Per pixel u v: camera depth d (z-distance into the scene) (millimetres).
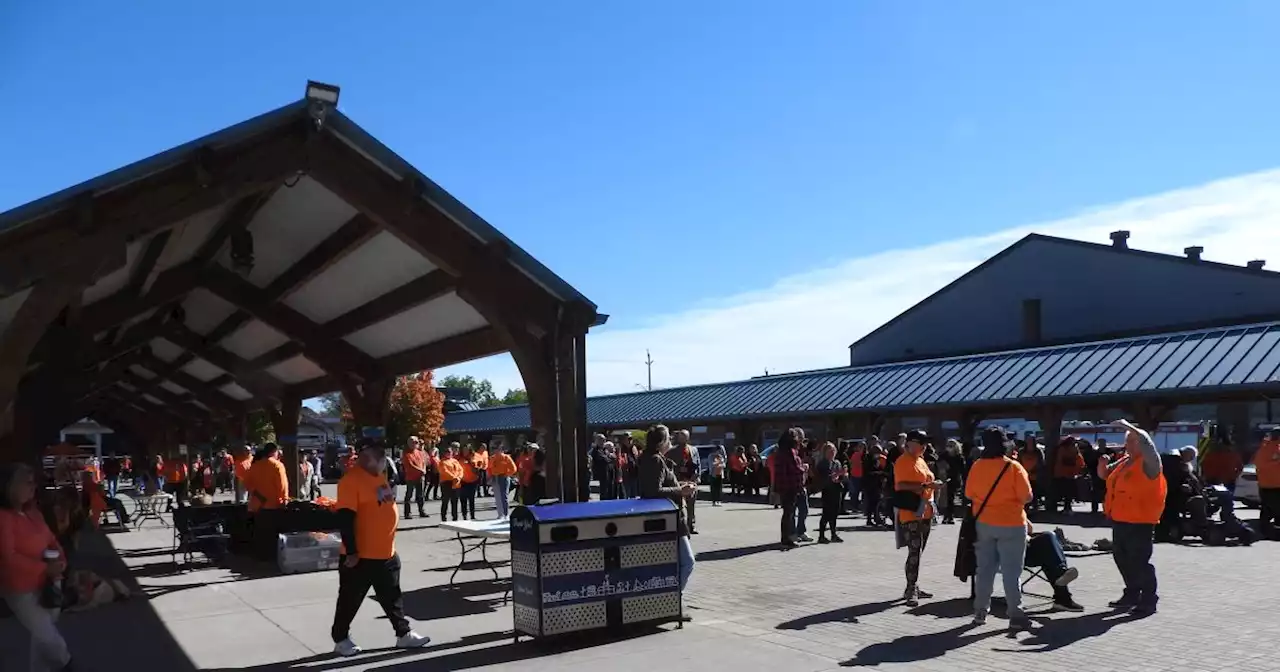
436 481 28234
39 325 7977
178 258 14273
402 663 7668
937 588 10961
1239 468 19156
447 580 12164
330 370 16391
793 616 9336
